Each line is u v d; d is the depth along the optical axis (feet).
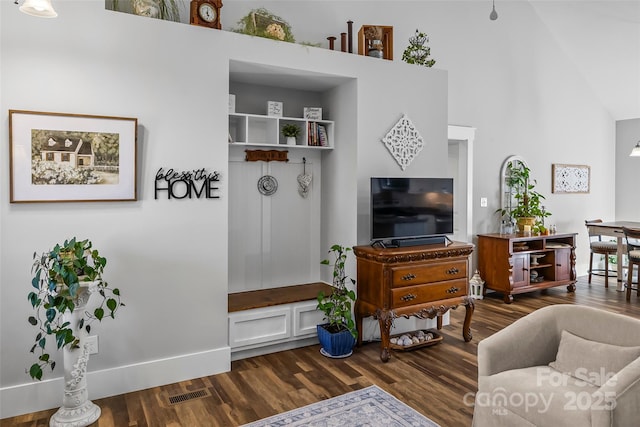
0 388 8.29
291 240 13.61
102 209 9.05
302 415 8.30
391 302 10.96
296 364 10.80
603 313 7.25
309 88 13.37
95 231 9.00
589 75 21.54
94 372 9.02
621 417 5.46
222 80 10.28
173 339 9.89
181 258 9.93
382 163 12.72
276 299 11.70
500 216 19.08
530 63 19.77
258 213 13.05
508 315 15.20
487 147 18.53
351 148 12.49
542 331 7.55
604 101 22.57
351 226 12.52
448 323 14.10
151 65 9.45
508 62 19.01
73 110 8.70
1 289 8.25
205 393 9.27
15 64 8.20
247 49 10.58
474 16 17.81
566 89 21.21
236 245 12.73
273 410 8.52
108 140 9.01
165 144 9.66
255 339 11.06
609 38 19.08
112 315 8.28
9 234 8.26
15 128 8.18
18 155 8.23
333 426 7.91
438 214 12.73
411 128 13.19
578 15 18.79
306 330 11.86
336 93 13.16
